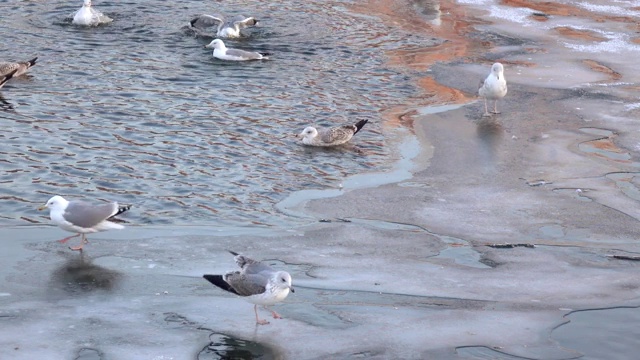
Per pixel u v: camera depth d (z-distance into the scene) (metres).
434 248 14.45
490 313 12.31
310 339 11.48
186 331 11.58
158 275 13.15
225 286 11.66
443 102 22.53
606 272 13.70
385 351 11.23
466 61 26.19
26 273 13.02
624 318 12.23
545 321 12.09
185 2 31.34
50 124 19.81
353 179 17.50
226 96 22.34
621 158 18.70
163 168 17.72
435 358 11.10
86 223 13.46
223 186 16.95
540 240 14.84
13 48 25.25
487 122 20.91
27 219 15.16
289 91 22.97
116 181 16.95
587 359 11.15
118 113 20.75
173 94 22.30
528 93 23.12
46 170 17.28
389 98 22.77
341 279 13.23
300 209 15.98
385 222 15.47
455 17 31.61
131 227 14.92
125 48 25.84
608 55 26.88
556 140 19.73
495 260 14.05
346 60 25.95
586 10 32.97
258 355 11.05
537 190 16.97
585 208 16.14
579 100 22.58
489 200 16.50
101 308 12.09
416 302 12.59
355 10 32.00
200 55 25.61
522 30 29.94
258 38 27.62
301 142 19.41
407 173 17.86
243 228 15.06
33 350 10.96
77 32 27.06
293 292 12.28
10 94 21.64
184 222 15.30
